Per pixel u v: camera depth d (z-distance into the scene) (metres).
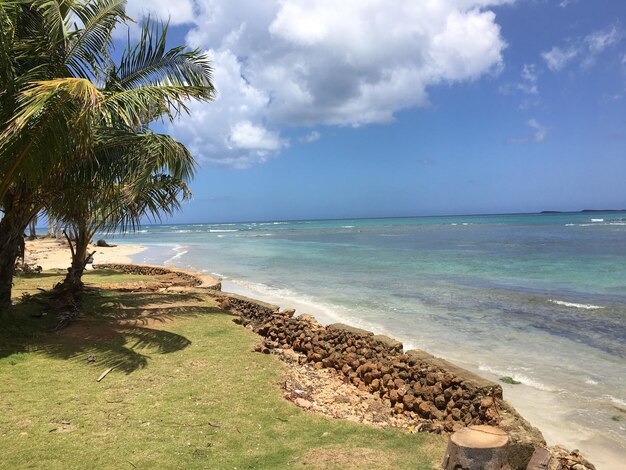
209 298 12.05
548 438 5.30
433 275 19.25
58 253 29.53
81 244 10.43
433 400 5.51
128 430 4.55
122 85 8.77
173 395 5.51
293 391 5.93
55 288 10.39
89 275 17.44
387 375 6.25
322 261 25.92
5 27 7.11
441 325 10.66
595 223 77.56
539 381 7.11
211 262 26.47
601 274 18.44
